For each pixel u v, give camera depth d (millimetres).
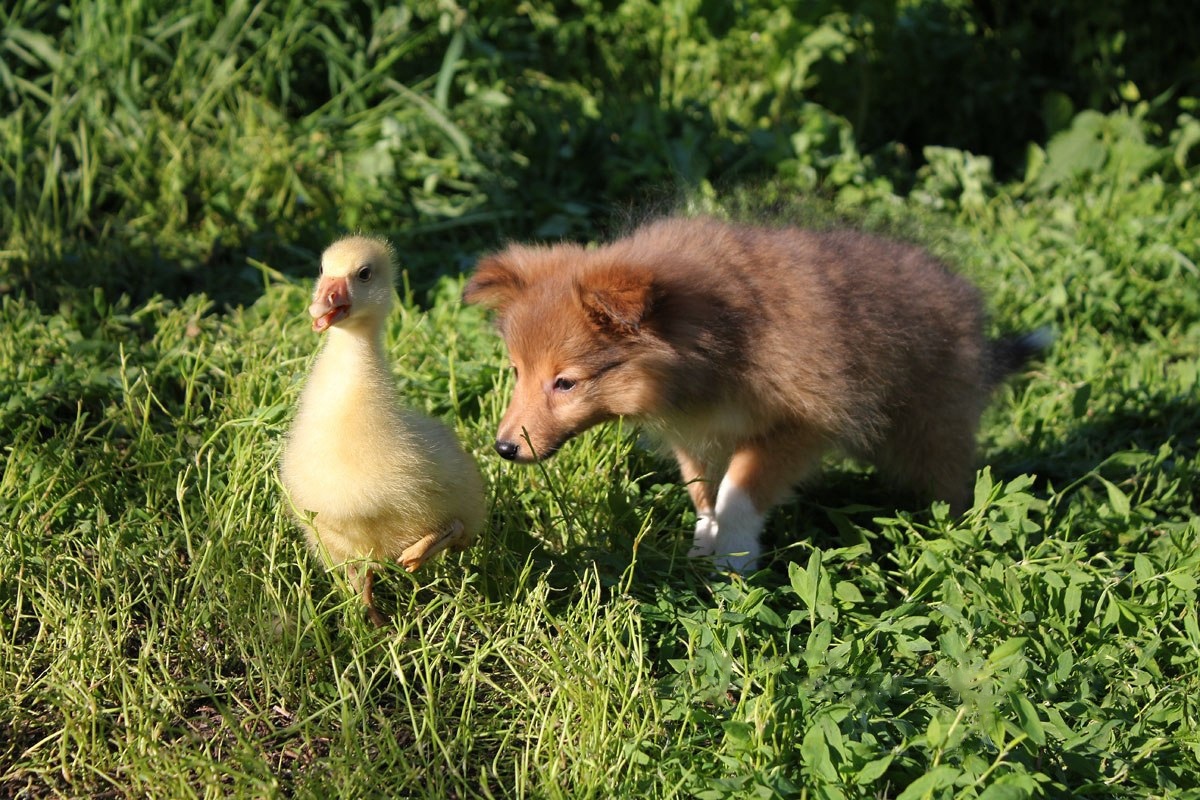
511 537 2047
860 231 2232
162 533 2029
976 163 2795
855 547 2037
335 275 1884
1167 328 2531
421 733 1861
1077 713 1892
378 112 2746
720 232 2148
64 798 1834
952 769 1784
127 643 1957
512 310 2092
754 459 2129
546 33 3078
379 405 1910
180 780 1811
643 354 2068
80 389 2186
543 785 1832
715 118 2836
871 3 3029
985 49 3182
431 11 2826
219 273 2500
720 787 1806
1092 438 2330
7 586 1973
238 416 2143
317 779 1833
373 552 1954
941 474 2217
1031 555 2049
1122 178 2803
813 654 1898
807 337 2102
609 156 2713
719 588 1993
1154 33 3121
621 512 2096
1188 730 1889
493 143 2721
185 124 2664
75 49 2729
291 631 1941
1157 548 2102
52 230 2514
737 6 3119
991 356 2279
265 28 2791
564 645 1933
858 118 3037
